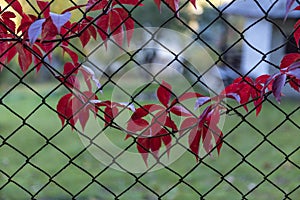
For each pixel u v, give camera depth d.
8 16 1.13
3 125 7.68
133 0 1.12
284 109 8.54
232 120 5.05
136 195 4.22
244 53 10.03
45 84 9.36
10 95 9.92
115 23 1.13
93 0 1.12
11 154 5.83
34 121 8.05
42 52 1.17
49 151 6.04
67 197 4.10
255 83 1.21
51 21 0.96
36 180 4.63
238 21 9.97
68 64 1.15
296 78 1.14
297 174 4.81
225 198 4.12
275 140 6.53
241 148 5.98
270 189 4.32
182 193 4.26
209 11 7.06
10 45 1.14
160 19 8.55
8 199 3.96
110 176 4.79
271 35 10.27
